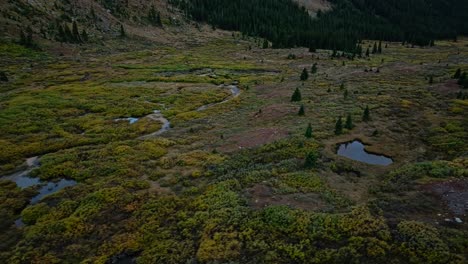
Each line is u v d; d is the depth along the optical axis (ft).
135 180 123.75
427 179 105.70
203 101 249.96
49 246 89.76
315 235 82.28
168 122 205.57
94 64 359.87
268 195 103.81
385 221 84.89
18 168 142.00
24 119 197.36
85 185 121.80
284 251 78.64
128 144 163.84
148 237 90.33
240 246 81.82
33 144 163.43
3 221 103.30
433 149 140.97
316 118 183.62
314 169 120.98
